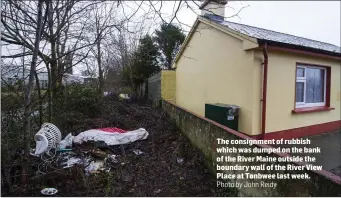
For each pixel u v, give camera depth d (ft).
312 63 21.97
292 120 20.51
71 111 24.54
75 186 11.36
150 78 47.39
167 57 52.13
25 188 10.93
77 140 17.11
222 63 21.59
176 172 13.33
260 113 18.16
